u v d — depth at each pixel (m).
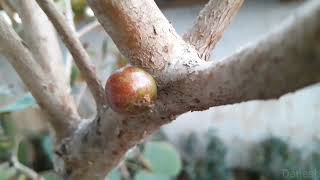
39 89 0.16
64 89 0.17
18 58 0.15
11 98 0.36
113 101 0.11
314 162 0.75
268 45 0.07
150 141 0.39
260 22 0.81
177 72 0.12
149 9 0.12
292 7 0.77
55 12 0.14
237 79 0.08
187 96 0.11
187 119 0.88
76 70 0.34
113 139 0.15
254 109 0.83
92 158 0.16
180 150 0.87
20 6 0.16
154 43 0.12
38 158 0.51
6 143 0.33
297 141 0.79
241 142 0.84
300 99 0.78
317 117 0.77
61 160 0.18
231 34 0.83
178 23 0.85
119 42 0.12
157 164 0.36
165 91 0.12
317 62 0.06
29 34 0.16
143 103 0.11
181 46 0.12
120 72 0.11
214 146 0.83
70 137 0.17
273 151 0.79
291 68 0.06
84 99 0.41
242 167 0.84
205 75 0.10
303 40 0.06
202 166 0.80
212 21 0.14
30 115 0.48
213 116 0.86
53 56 0.17
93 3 0.11
